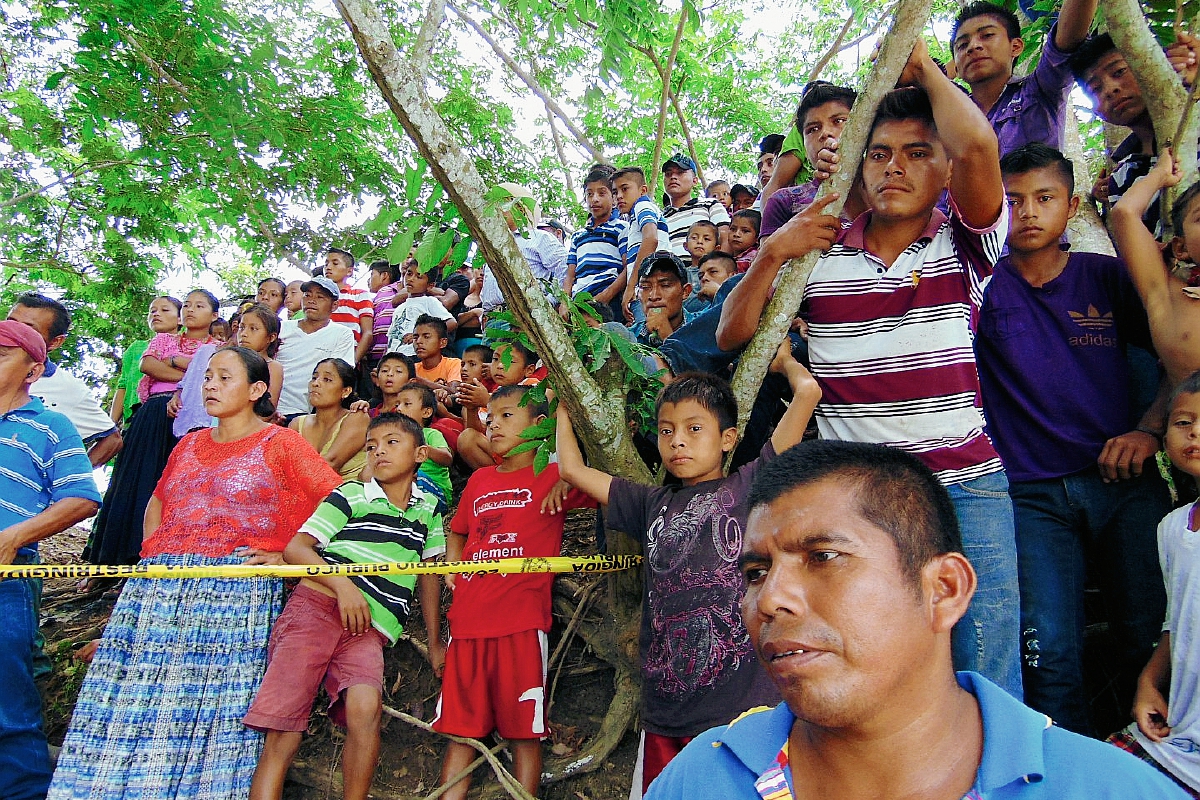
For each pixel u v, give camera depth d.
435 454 4.92
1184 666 2.39
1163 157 3.13
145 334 10.14
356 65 8.32
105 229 9.53
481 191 2.93
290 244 9.82
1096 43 3.83
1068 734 1.15
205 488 3.61
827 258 3.03
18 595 3.62
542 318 3.06
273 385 5.67
